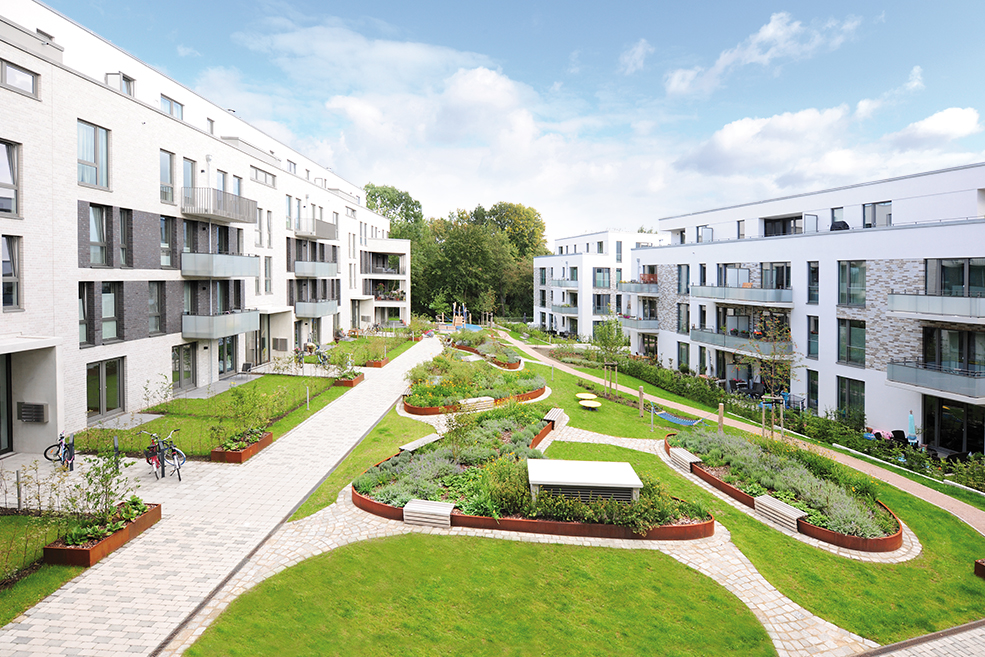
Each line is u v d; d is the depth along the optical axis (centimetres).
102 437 1515
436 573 901
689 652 765
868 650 802
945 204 2438
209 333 2117
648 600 870
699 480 1441
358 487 1189
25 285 1414
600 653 750
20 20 1852
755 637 807
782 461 1460
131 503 1019
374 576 879
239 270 2320
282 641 720
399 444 1559
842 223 2816
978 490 1588
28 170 1419
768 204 3334
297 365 2748
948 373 1938
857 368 2419
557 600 855
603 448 1688
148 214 1908
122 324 1794
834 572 998
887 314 2281
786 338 2516
